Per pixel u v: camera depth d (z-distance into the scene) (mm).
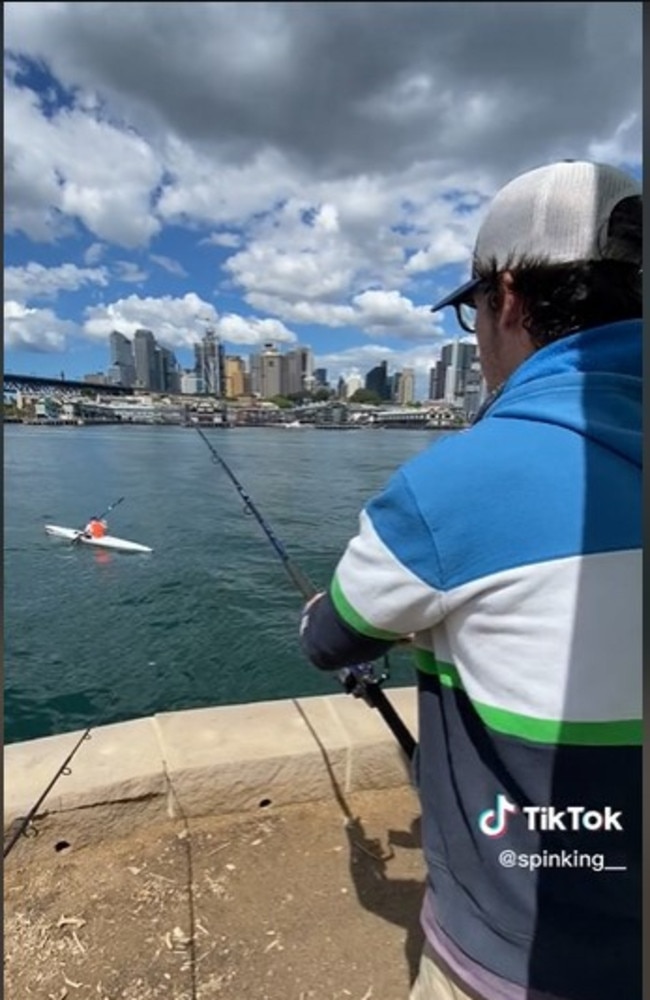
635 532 798
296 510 27484
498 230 1007
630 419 859
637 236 935
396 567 899
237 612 14133
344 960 1926
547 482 828
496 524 832
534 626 814
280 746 2586
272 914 2080
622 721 793
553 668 807
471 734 914
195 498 30766
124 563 18234
